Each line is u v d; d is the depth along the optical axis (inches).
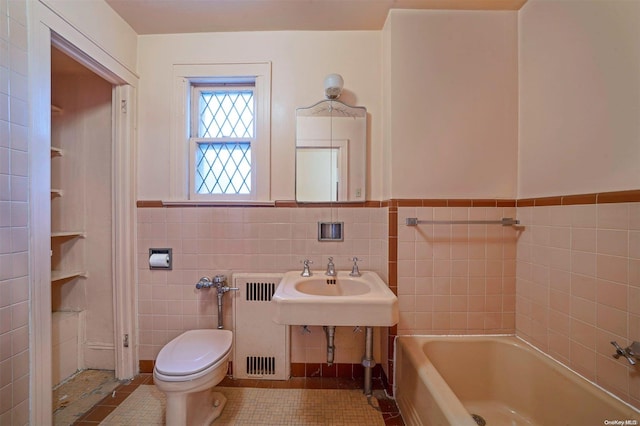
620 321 39.7
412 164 61.1
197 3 58.3
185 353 52.7
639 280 37.5
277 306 48.2
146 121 68.6
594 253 43.5
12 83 40.6
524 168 59.1
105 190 69.0
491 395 58.2
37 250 43.8
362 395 62.2
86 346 69.7
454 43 60.8
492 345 59.3
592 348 43.8
